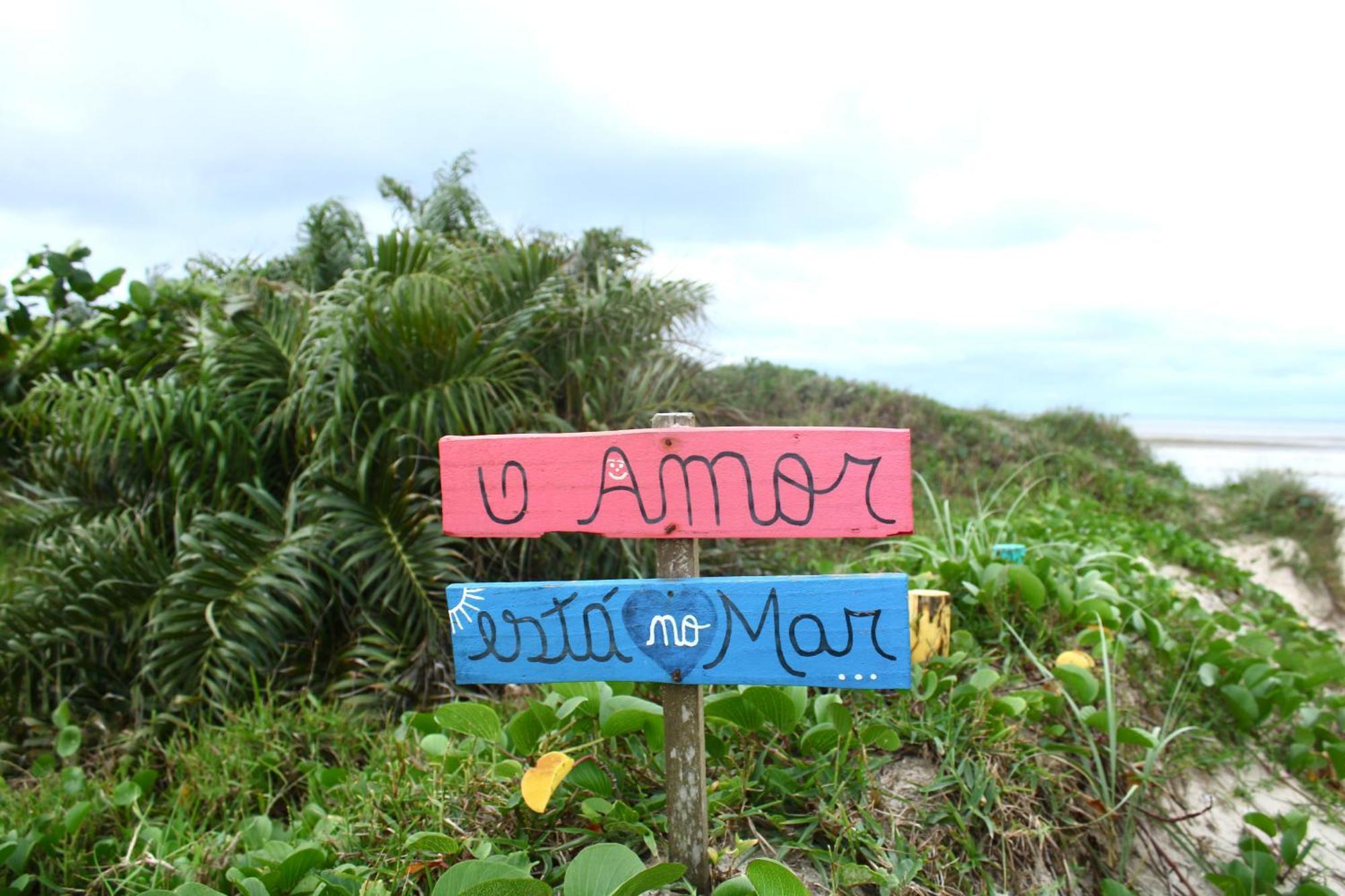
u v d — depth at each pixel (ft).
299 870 6.54
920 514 21.62
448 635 11.92
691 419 6.45
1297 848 8.92
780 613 5.91
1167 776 9.13
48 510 14.98
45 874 7.75
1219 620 13.43
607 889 5.73
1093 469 30.99
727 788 7.23
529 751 7.58
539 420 14.16
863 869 6.61
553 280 15.19
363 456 12.92
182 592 11.55
